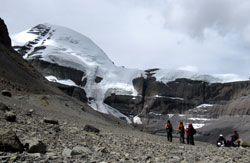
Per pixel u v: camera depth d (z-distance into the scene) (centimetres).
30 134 1254
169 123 2917
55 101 6269
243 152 1672
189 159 1202
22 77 7112
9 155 758
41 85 7875
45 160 739
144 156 1151
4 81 5650
